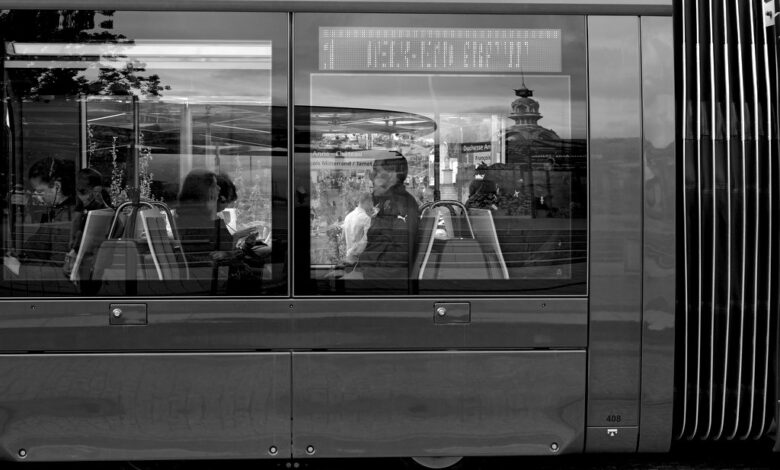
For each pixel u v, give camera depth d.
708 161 4.90
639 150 4.83
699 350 4.96
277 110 4.76
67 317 4.67
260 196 4.76
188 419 4.73
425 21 4.81
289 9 4.76
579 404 4.84
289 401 4.76
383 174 4.80
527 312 4.80
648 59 4.85
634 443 4.89
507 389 4.81
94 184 4.72
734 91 4.95
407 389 4.79
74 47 4.71
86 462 5.48
